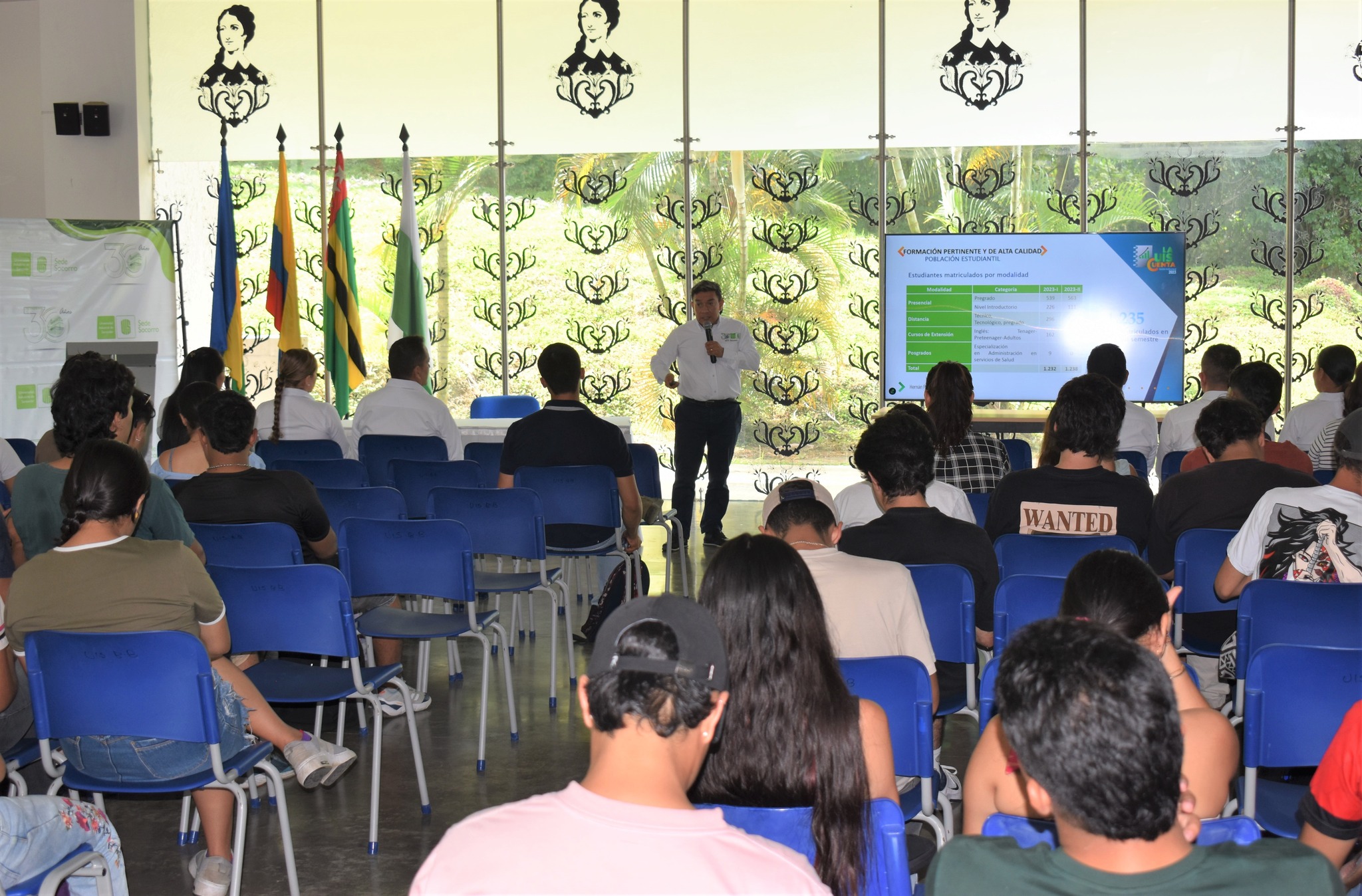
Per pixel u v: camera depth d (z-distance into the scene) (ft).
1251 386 17.19
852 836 6.11
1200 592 12.90
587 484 17.57
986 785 7.15
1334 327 31.04
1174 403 29.81
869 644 9.46
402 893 10.77
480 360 33.30
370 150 32.99
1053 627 4.65
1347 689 8.38
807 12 31.81
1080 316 29.91
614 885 4.14
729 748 6.26
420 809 12.71
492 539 15.87
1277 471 13.05
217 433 13.44
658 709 4.32
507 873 4.17
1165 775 4.28
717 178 32.32
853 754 6.21
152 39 32.89
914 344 30.50
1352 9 30.45
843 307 32.22
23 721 10.57
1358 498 10.87
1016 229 31.63
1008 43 31.30
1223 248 31.19
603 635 4.52
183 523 11.75
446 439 21.11
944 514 12.34
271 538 12.80
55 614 9.46
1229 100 30.89
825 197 32.04
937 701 10.06
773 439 32.81
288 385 20.98
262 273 33.35
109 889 8.14
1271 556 11.05
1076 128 31.30
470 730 15.29
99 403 12.01
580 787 4.37
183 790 9.50
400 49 32.78
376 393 20.99
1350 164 30.73
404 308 31.55
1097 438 12.91
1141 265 29.63
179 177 33.12
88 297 27.81
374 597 15.11
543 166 32.76
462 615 14.49
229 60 32.91
